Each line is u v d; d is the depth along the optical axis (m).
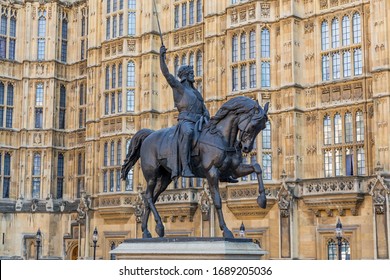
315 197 37.66
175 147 15.79
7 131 55.56
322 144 39.38
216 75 44.25
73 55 57.88
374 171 36.12
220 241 13.90
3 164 55.09
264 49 41.56
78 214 51.25
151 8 48.94
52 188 55.56
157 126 48.28
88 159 51.44
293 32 40.38
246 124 14.83
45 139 55.97
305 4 41.00
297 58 40.47
